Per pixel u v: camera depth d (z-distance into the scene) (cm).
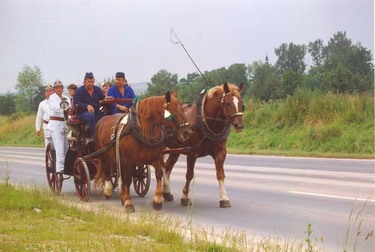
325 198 1137
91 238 767
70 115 1230
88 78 1220
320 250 743
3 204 1025
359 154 2066
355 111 2422
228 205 1074
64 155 1260
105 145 1098
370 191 1212
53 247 724
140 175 1229
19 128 4553
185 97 1485
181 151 1070
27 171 1923
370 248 753
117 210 1036
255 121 2766
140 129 1001
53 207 1029
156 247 724
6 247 712
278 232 853
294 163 1867
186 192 1106
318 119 2534
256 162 1956
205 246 728
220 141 1060
